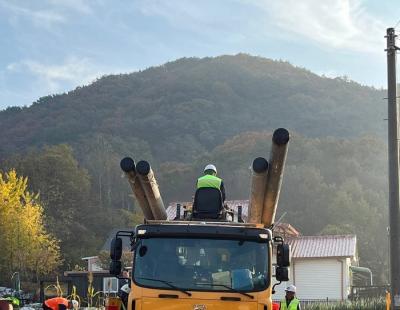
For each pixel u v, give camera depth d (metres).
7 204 52.19
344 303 30.89
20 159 87.88
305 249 44.00
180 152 128.25
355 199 78.38
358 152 92.44
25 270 53.66
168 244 10.25
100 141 115.00
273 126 146.25
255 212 11.88
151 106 157.38
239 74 177.00
